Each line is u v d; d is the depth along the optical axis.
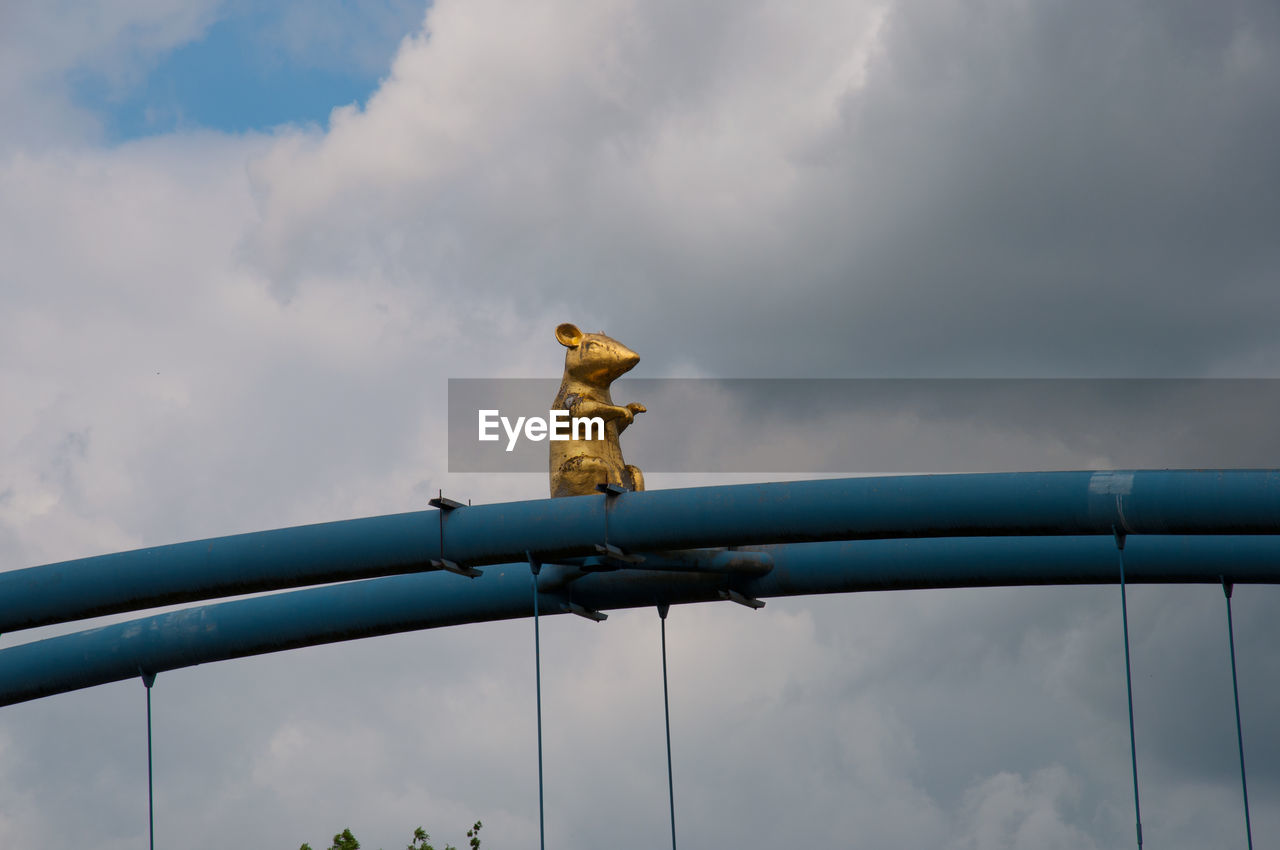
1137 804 21.06
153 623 27.08
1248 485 21.03
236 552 24.67
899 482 22.39
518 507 23.72
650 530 23.12
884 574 25.45
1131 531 21.70
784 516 22.69
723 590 25.72
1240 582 24.95
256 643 26.83
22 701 27.67
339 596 26.69
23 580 25.27
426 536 23.97
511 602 26.23
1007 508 22.00
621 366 24.52
